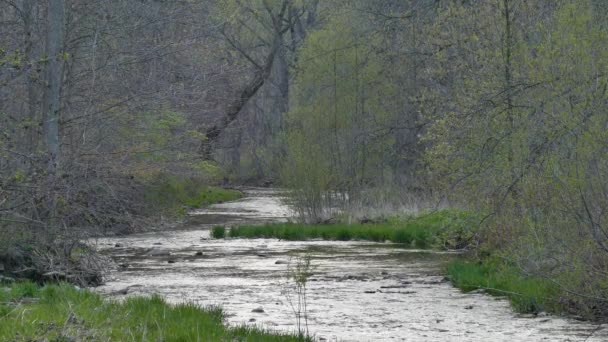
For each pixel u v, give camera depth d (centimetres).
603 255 1520
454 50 2803
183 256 2475
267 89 7612
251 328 1289
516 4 2231
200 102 2977
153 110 2723
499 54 2155
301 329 1363
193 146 3378
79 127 2469
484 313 1537
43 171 1875
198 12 3097
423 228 2862
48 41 2248
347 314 1518
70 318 1154
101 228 2381
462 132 2125
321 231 3025
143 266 2242
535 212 1709
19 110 2477
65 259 1892
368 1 4166
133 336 1085
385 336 1320
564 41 1711
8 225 1845
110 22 2606
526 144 1770
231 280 1975
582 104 1595
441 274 2070
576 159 1560
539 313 1539
